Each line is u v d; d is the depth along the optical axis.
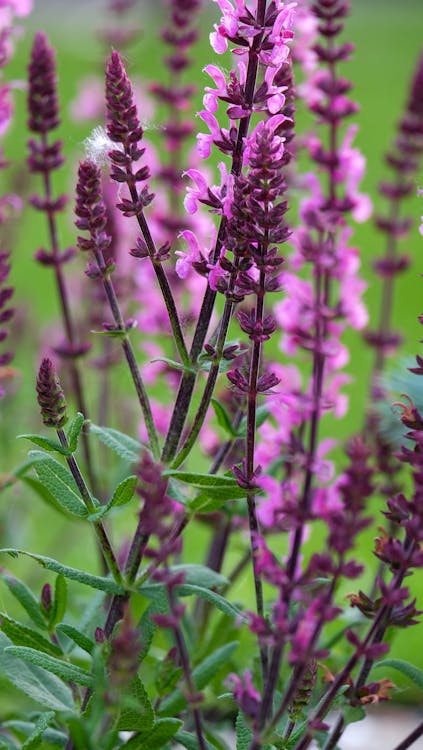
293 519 0.72
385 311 0.98
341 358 0.84
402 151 0.98
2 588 0.99
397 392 0.83
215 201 0.74
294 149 0.86
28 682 0.77
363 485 0.69
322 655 0.69
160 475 0.71
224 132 0.74
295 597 0.69
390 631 0.83
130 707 0.74
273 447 0.84
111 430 0.78
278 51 0.73
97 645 0.74
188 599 1.00
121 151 0.76
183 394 0.76
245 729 0.74
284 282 0.78
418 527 0.70
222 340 0.75
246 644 0.91
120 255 0.93
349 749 0.97
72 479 0.76
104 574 0.90
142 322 0.91
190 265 0.76
